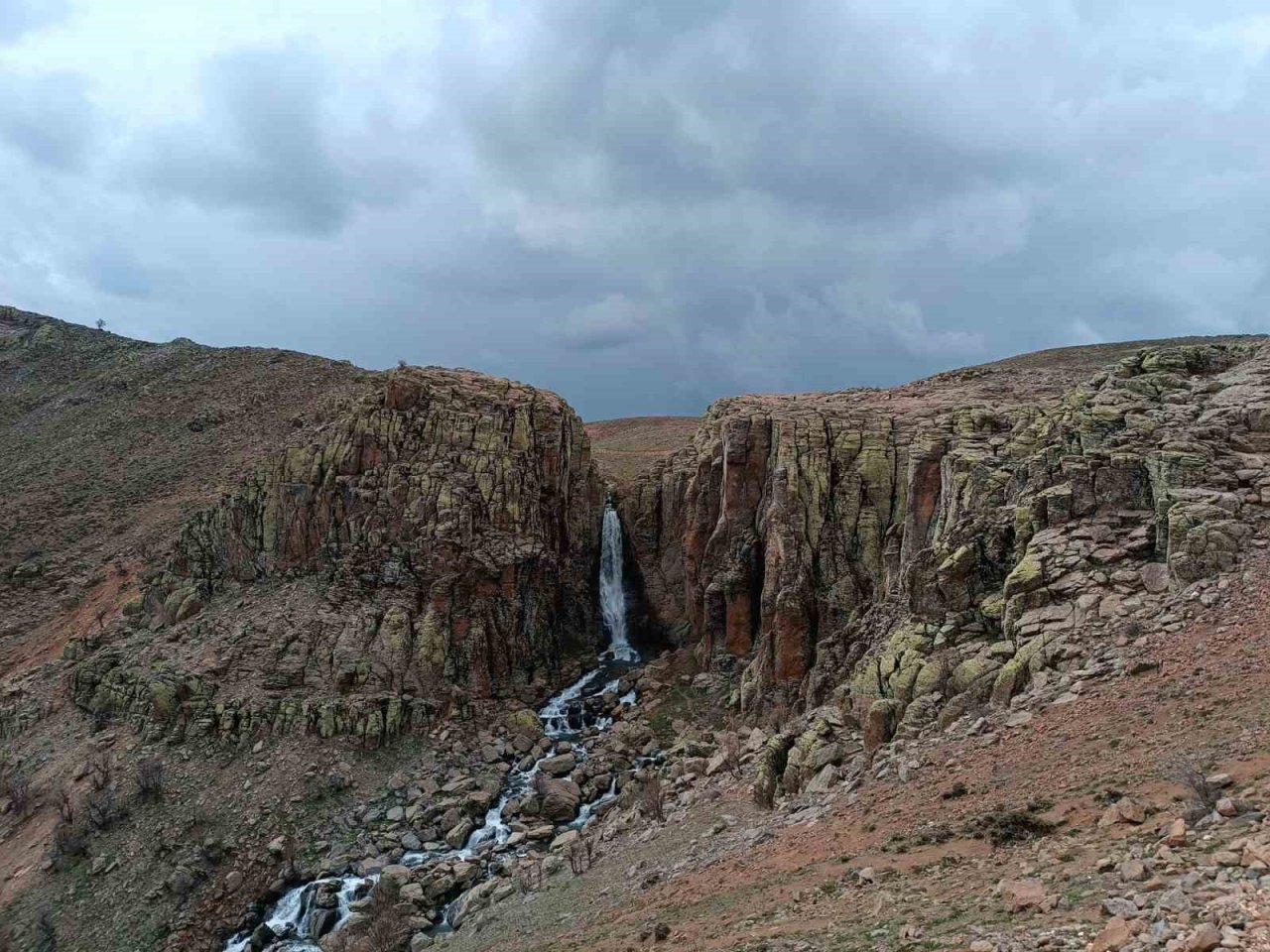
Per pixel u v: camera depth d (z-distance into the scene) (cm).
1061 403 5425
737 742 5278
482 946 3359
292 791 5506
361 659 6431
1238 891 1268
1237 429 3797
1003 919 1553
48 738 6391
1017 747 2712
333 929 4534
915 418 6769
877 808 2822
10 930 4781
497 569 7181
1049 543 3653
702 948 2066
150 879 4978
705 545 7331
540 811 5344
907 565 4916
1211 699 2370
